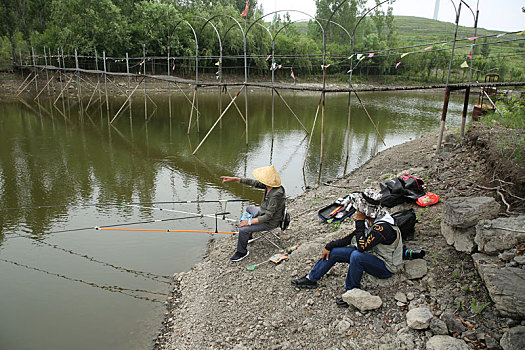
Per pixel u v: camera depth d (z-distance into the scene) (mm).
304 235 6691
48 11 41031
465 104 9586
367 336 3988
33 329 4887
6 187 10180
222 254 6469
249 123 21734
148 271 6238
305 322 4391
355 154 14281
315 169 12297
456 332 3721
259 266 5871
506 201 5516
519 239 4074
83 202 9227
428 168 8789
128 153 14141
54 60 37594
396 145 15148
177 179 11141
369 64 48875
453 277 4367
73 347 4570
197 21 44844
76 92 33781
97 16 37875
